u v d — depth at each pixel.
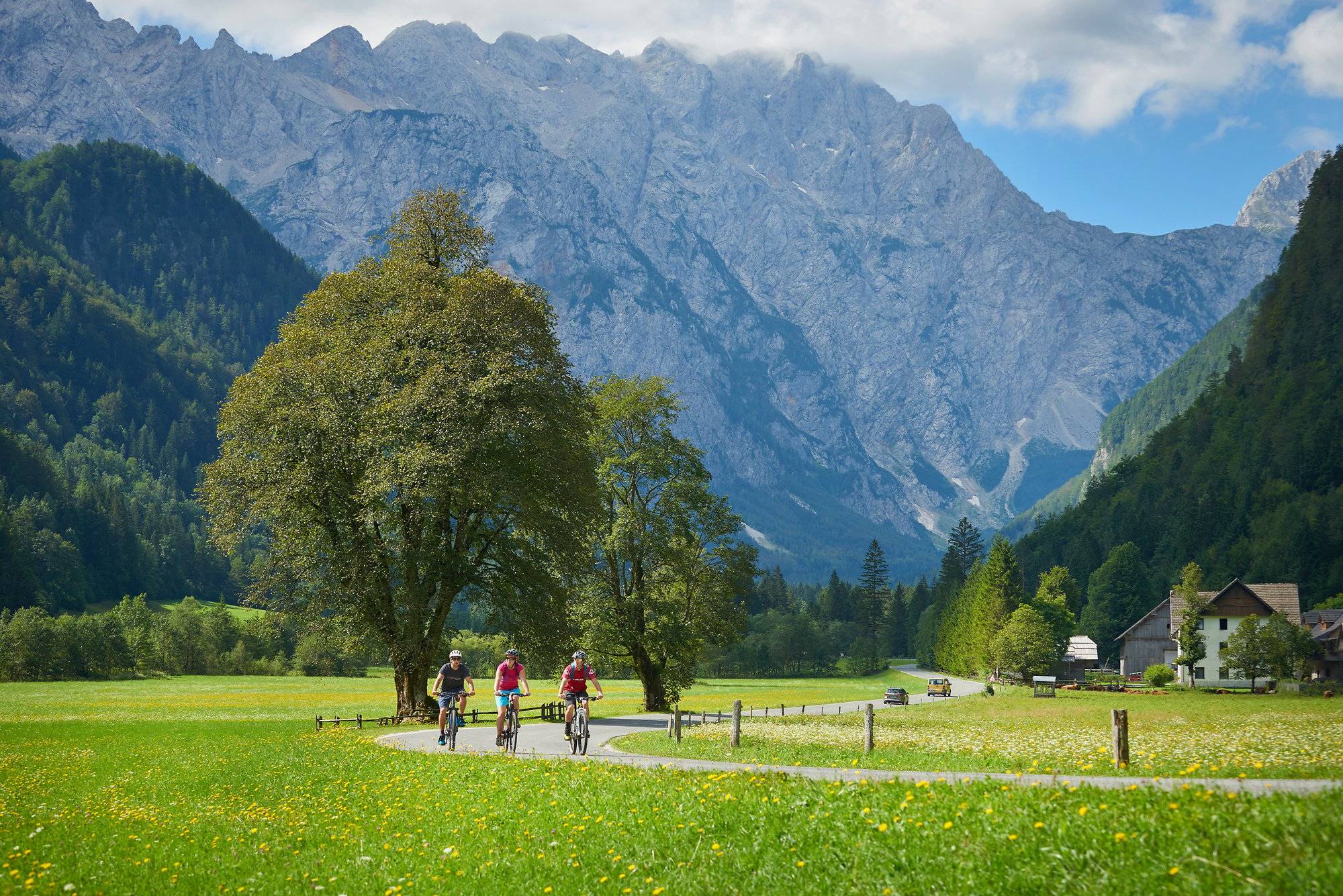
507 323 44.06
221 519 44.28
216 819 19.59
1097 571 176.50
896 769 21.14
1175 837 11.18
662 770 20.41
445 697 30.89
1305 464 186.38
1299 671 107.69
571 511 46.22
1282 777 17.73
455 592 46.44
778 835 13.68
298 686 120.69
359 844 16.52
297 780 24.97
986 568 153.12
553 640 47.41
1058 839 11.57
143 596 174.50
